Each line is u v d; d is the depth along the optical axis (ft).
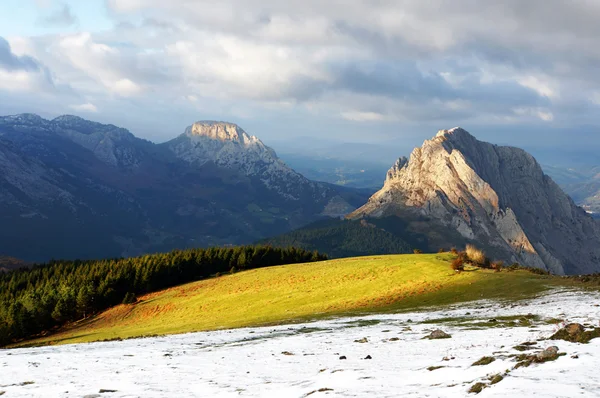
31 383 77.56
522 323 106.63
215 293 320.09
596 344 62.03
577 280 188.85
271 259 456.86
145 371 83.20
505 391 42.73
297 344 109.40
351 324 153.07
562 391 40.60
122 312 338.13
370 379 58.13
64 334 312.09
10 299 384.68
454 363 61.82
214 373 76.59
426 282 243.40
